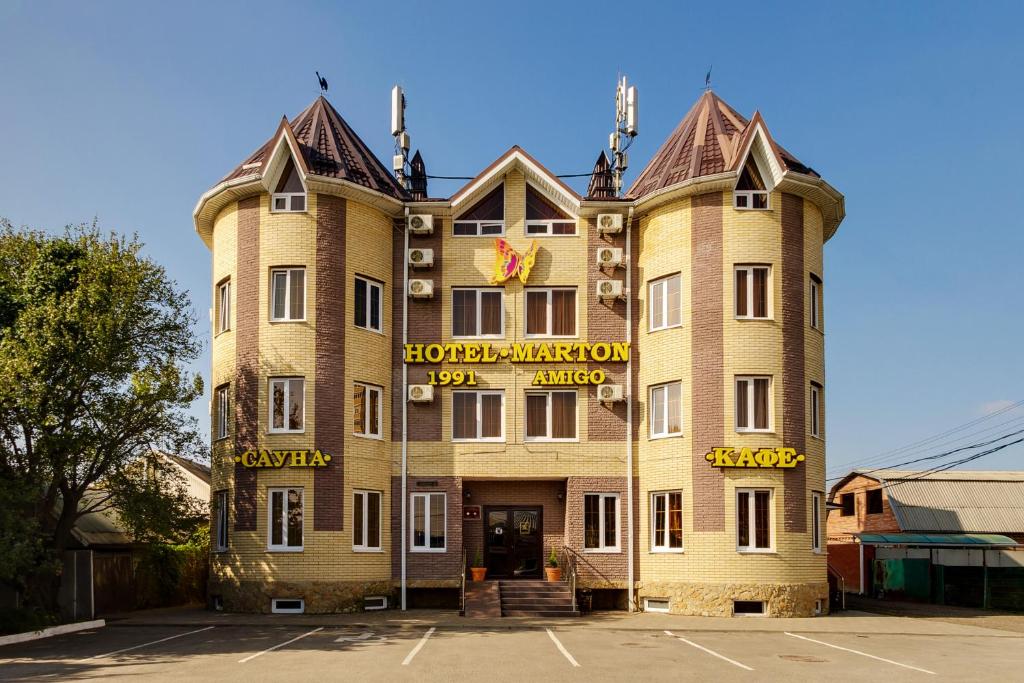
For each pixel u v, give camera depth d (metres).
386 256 30.25
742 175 28.94
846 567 43.72
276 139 28.31
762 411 27.77
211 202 29.69
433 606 29.14
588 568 28.84
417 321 30.23
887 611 31.17
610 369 29.83
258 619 25.55
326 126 30.66
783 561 26.95
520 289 30.30
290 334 28.05
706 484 27.42
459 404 30.00
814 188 28.89
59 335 23.97
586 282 30.30
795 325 28.34
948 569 36.28
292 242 28.41
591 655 18.77
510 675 16.27
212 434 29.94
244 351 28.39
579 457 29.41
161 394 25.75
